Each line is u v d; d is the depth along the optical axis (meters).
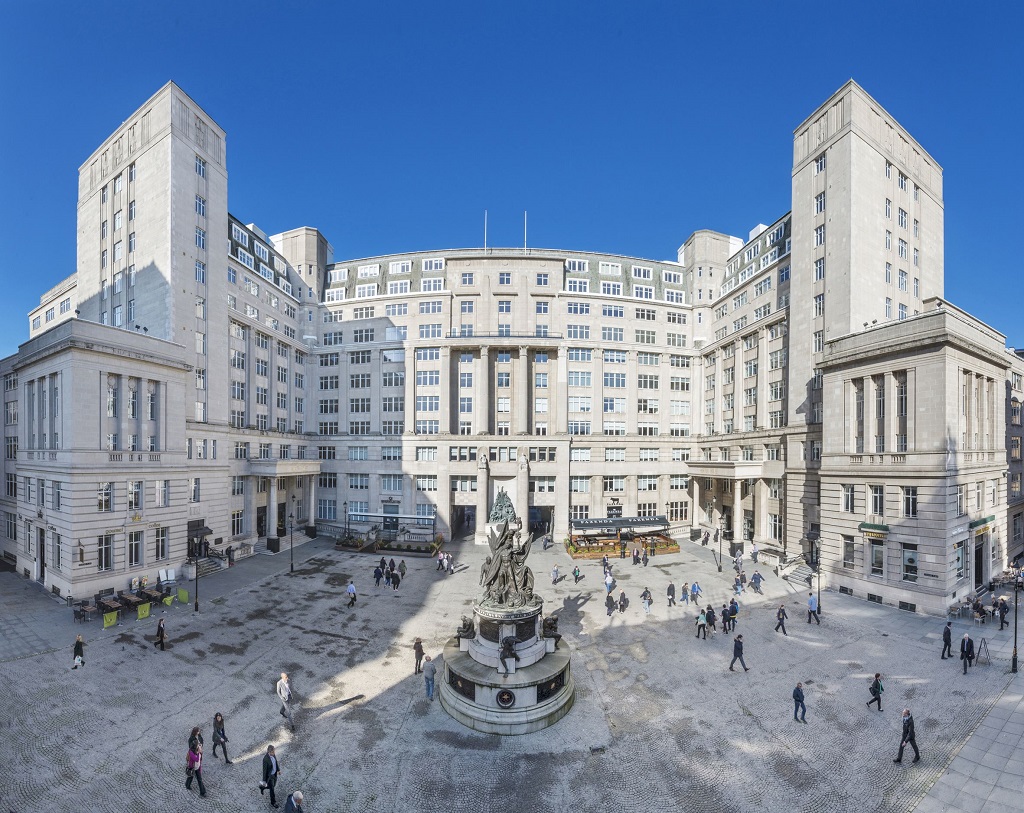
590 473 67.19
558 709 22.72
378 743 20.94
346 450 69.19
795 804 17.64
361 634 32.16
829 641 31.64
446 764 19.69
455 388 69.00
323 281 75.88
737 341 64.75
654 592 42.78
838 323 48.41
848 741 21.17
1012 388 53.44
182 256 48.94
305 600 38.88
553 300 70.31
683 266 78.38
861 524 40.00
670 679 26.66
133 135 51.44
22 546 44.47
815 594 41.53
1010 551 49.94
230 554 49.41
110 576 38.59
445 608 37.44
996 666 27.80
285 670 27.09
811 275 52.28
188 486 47.78
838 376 43.06
